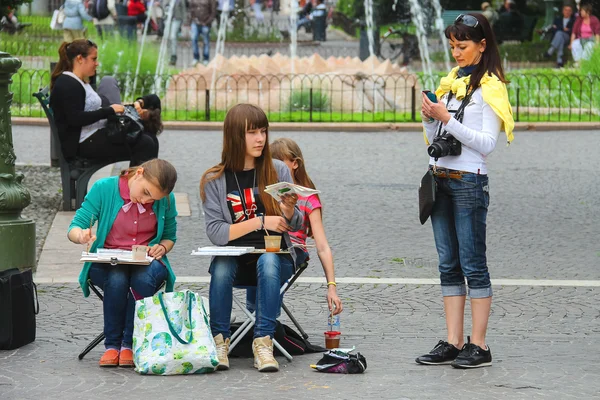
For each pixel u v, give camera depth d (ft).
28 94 190.49
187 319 53.31
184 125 169.07
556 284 76.07
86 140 98.63
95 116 97.50
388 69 191.42
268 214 55.83
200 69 188.85
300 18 312.91
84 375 52.54
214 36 299.79
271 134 163.43
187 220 98.48
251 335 57.06
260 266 54.39
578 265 83.20
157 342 52.75
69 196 100.22
